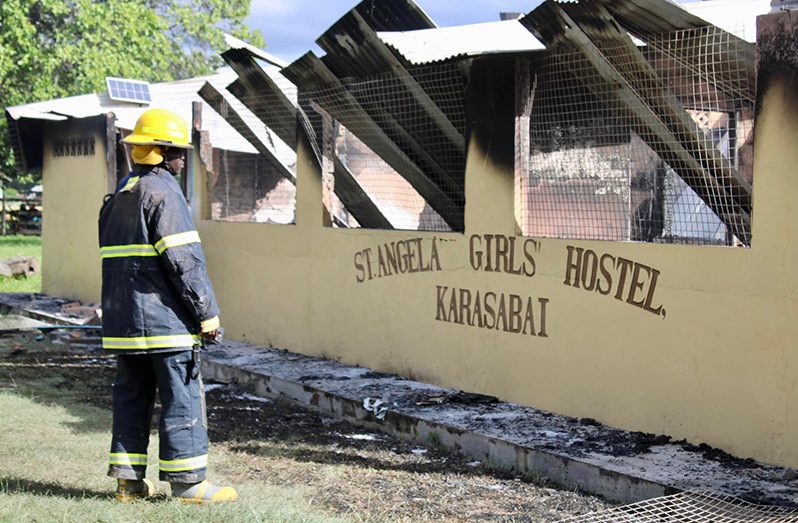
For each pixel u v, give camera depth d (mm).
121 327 4879
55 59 25469
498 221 7703
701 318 6125
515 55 7434
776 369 5676
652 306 6457
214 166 14219
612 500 5582
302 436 7262
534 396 7426
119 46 28266
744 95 6336
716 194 6633
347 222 10750
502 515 5270
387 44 7836
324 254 9828
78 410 7637
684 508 5008
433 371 8422
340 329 9633
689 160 6676
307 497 5547
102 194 14172
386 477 6082
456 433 6738
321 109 9820
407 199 10953
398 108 8617
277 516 4734
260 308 10906
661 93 6488
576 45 6801
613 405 6766
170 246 4785
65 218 15383
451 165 8523
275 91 10367
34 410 7562
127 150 12781
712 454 5961
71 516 4469
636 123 6879
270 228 10703
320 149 9875
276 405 8500
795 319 5559
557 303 7203
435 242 8367
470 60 7820
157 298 4867
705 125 8078
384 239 8984
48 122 15789
